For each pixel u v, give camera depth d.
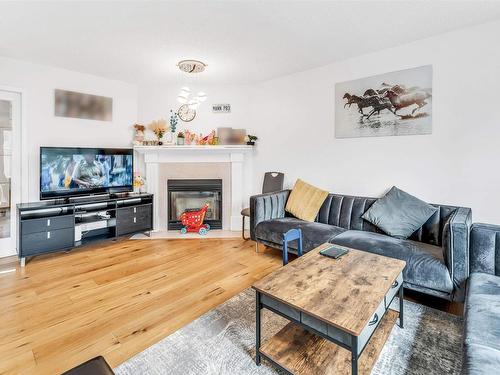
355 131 3.39
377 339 1.65
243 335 1.84
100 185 3.91
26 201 3.50
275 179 4.11
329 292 1.43
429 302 2.27
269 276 1.62
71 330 1.88
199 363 1.58
